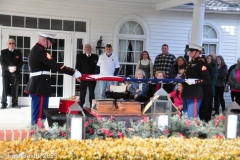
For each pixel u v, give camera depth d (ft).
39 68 15.94
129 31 32.01
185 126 13.08
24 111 26.00
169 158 10.06
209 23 34.12
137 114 14.83
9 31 28.91
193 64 17.33
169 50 32.91
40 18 29.63
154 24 32.40
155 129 12.51
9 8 28.81
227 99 34.65
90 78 15.31
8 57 27.30
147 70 27.71
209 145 11.28
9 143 10.78
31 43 29.48
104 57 26.50
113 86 20.81
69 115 11.32
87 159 9.58
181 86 19.04
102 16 31.01
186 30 33.19
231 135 12.51
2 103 27.45
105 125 12.33
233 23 34.60
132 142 11.09
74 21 30.48
